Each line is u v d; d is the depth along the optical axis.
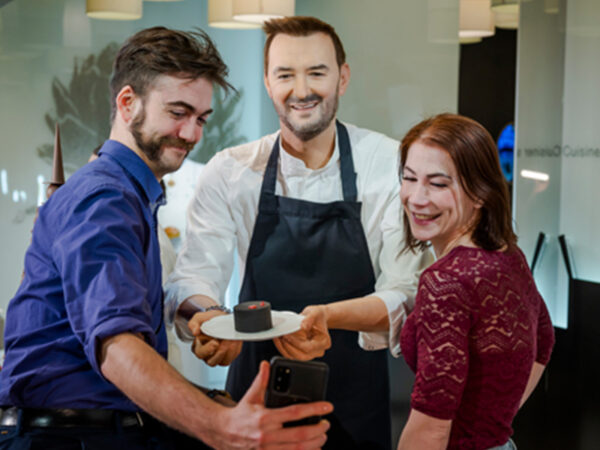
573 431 3.68
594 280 3.71
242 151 2.27
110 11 2.81
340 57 2.16
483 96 5.09
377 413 2.30
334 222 2.18
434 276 1.47
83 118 2.90
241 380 2.29
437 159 1.56
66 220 1.35
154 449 1.43
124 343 1.22
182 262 2.20
